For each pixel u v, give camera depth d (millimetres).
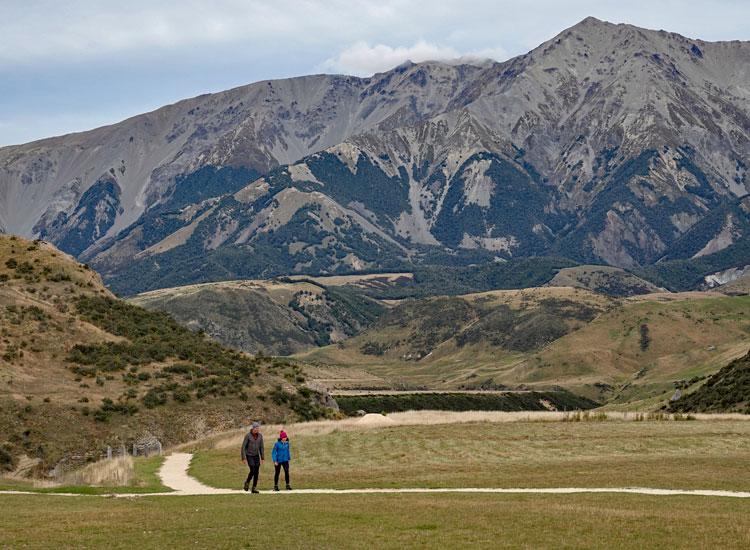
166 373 107938
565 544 29812
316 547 29938
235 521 34500
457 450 62719
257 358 126562
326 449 66250
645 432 68938
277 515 35719
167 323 128250
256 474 44969
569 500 39031
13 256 126062
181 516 35750
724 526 32062
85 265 133125
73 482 55281
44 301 116688
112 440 89312
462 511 35875
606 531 31578
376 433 74250
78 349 107125
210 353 120188
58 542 30859
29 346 103500
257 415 103312
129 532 32562
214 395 104500
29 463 82125
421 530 32375
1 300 111562
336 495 42500
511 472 51719
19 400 90188
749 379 119875
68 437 87438
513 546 29719
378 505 38000
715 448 60625
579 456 58531
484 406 198500
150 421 94625
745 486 44375
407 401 185250
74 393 95625
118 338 114875
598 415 84062
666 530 31547
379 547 29797
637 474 48938
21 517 35812
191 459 66312
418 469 54469
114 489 47719
